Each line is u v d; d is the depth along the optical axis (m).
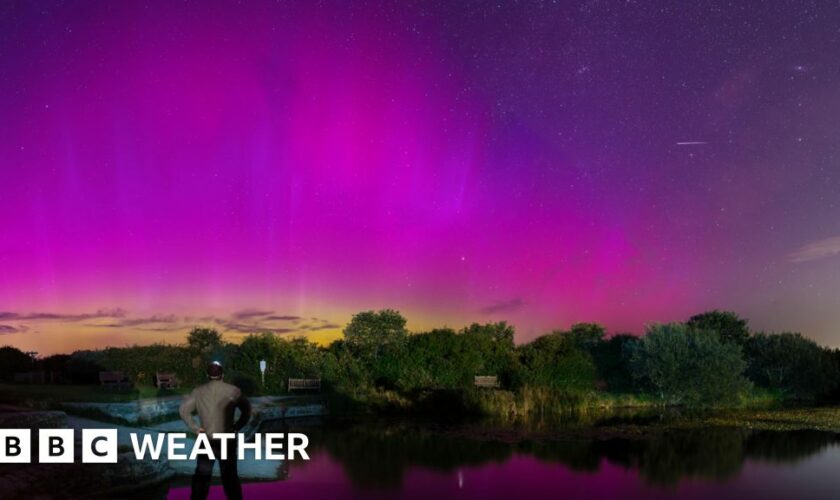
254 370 37.53
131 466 12.97
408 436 23.97
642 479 15.81
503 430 26.00
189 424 8.87
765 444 22.17
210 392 8.94
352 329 42.91
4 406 17.53
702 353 38.00
